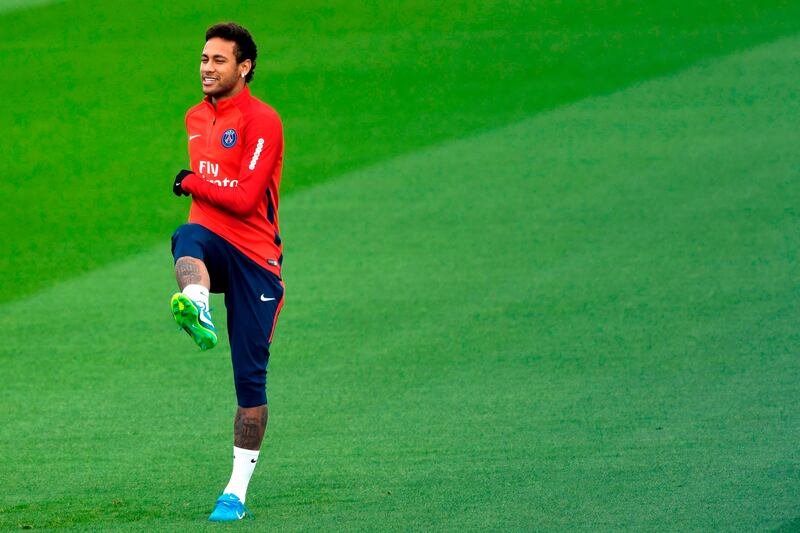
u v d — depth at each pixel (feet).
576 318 112.78
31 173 190.29
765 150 187.01
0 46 277.85
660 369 96.58
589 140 199.62
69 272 138.72
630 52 268.82
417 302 120.16
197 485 73.31
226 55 65.92
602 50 271.08
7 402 93.15
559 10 309.22
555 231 147.64
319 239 147.64
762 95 226.58
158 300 125.18
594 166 182.29
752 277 124.88
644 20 297.94
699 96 228.63
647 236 143.64
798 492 67.87
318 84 245.65
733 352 100.42
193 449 81.20
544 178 176.04
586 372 96.63
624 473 72.49
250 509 67.87
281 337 109.60
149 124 219.82
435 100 233.55
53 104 233.55
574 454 76.89
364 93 238.89
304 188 175.83
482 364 99.76
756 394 89.04
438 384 94.73
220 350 107.45
